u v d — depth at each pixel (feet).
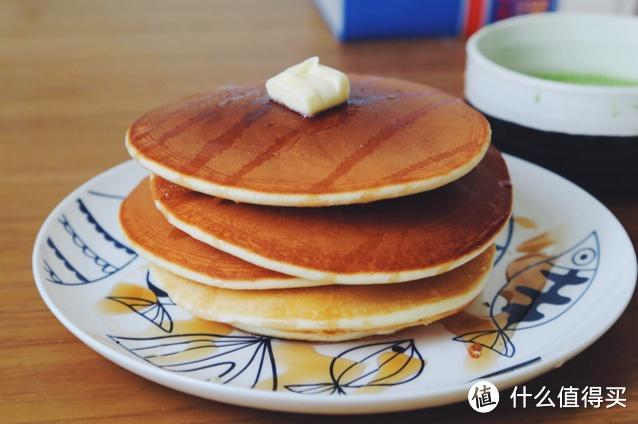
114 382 1.14
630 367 1.16
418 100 1.27
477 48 1.57
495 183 1.25
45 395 1.12
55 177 1.60
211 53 2.25
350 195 1.09
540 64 1.68
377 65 2.13
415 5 2.30
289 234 1.13
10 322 1.23
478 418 1.09
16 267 1.35
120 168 1.47
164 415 1.09
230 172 1.12
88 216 1.38
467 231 1.16
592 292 1.22
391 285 1.16
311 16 2.61
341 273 1.10
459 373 1.12
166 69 2.13
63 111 1.87
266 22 2.54
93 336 1.14
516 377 1.05
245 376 1.12
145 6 2.72
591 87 1.42
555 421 1.09
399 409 1.04
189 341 1.17
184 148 1.17
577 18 1.66
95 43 2.34
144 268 1.30
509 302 1.24
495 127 1.52
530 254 1.34
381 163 1.13
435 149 1.16
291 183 1.10
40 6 2.71
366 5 2.27
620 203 1.50
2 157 1.67
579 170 1.48
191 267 1.16
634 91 1.40
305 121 1.21
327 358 1.15
